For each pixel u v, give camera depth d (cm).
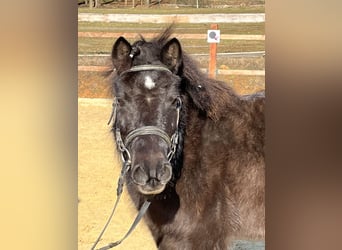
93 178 573
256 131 329
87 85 784
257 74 767
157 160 264
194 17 868
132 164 269
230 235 325
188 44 845
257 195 327
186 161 310
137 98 276
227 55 816
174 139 282
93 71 792
